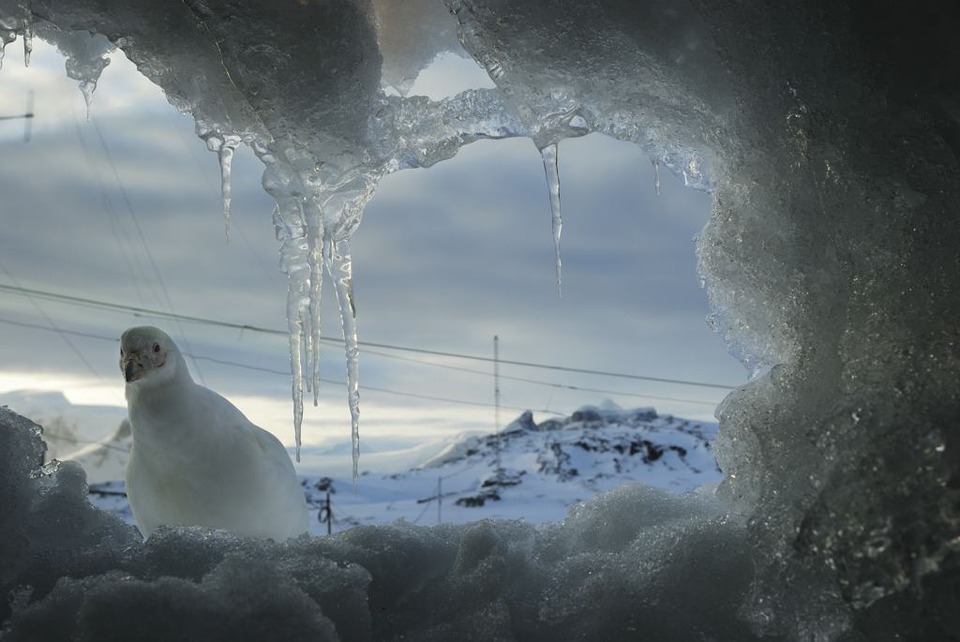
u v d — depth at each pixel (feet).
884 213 6.86
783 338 7.57
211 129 8.93
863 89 7.02
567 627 6.86
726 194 7.82
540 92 8.00
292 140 8.64
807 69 7.16
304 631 6.35
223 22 8.12
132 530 8.96
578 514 8.91
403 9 9.05
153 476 10.41
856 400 6.32
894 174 6.86
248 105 8.66
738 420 7.57
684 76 7.62
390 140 8.89
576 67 7.77
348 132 8.67
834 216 7.09
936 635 5.70
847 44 7.06
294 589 6.62
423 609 7.20
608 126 8.16
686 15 7.42
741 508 7.45
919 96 6.95
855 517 5.79
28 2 8.34
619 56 7.68
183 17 8.32
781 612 6.26
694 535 7.11
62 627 6.61
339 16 8.32
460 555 7.60
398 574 7.61
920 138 6.88
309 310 9.49
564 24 7.65
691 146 8.13
